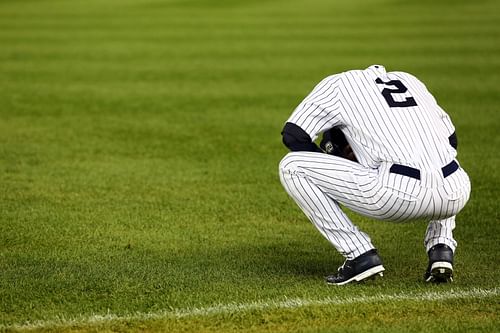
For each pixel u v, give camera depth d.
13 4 129.38
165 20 106.75
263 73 62.56
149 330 16.86
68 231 24.94
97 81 58.81
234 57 71.94
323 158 19.05
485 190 30.64
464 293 19.02
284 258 22.42
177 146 38.47
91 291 19.16
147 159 35.84
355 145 19.09
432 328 16.78
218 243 24.00
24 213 26.97
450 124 19.78
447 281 19.80
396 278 20.41
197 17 110.75
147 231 25.17
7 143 38.81
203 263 21.77
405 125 18.69
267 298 18.61
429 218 18.92
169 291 19.14
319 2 132.00
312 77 60.50
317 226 19.53
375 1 131.62
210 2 132.12
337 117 19.11
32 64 67.38
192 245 23.73
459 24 97.81
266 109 48.22
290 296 18.75
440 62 67.25
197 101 50.81
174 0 136.00
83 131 41.81
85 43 82.12
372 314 17.67
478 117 45.22
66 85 57.03
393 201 18.39
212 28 96.38
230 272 20.78
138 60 70.31
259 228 25.81
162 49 77.69
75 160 35.47
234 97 52.22
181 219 26.69
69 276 20.30
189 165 34.75
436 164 18.44
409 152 18.45
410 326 16.88
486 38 83.38
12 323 17.19
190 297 18.67
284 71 63.47
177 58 71.56
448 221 19.94
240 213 27.58
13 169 33.62
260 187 31.17
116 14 114.94
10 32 91.25
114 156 36.38
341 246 19.36
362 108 18.89
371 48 76.94
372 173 18.75
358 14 112.88
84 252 22.75
